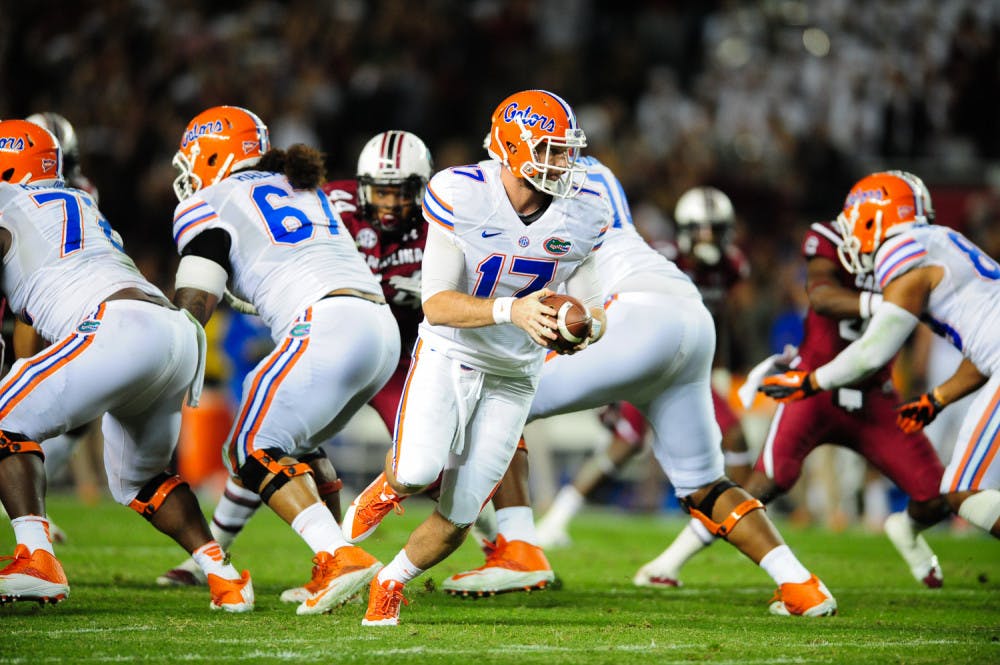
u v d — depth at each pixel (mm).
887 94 50594
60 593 14586
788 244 44531
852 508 37750
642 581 20469
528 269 13891
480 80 52781
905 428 18375
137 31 48219
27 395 14758
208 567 15703
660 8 55812
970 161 49562
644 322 16672
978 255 17875
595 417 38219
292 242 16266
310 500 15273
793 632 14859
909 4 52250
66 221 15859
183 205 16469
